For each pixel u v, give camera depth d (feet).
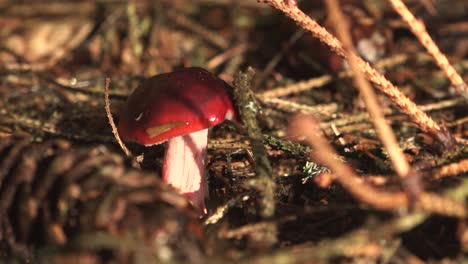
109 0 2.66
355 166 1.79
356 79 1.50
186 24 2.55
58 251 1.46
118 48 2.44
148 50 2.42
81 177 1.49
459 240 1.54
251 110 1.65
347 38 1.48
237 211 1.66
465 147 1.73
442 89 2.17
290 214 1.64
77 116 1.99
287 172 1.76
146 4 2.61
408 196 1.46
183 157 1.70
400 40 2.38
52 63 2.37
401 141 1.85
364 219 1.60
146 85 1.67
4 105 2.02
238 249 1.54
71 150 1.52
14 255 1.53
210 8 2.69
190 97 1.62
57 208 1.48
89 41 2.47
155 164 1.80
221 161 1.81
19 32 2.52
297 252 1.44
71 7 2.66
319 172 1.73
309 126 1.44
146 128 1.62
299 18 1.68
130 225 1.44
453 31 2.41
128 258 1.43
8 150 1.54
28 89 2.11
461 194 1.49
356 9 2.22
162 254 1.44
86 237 1.43
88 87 2.16
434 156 1.78
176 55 2.44
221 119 1.63
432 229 1.60
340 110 2.06
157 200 1.47
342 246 1.44
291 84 2.21
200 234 1.49
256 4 2.70
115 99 2.07
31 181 1.52
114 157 1.54
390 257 1.52
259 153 1.62
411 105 1.68
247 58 2.40
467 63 2.26
